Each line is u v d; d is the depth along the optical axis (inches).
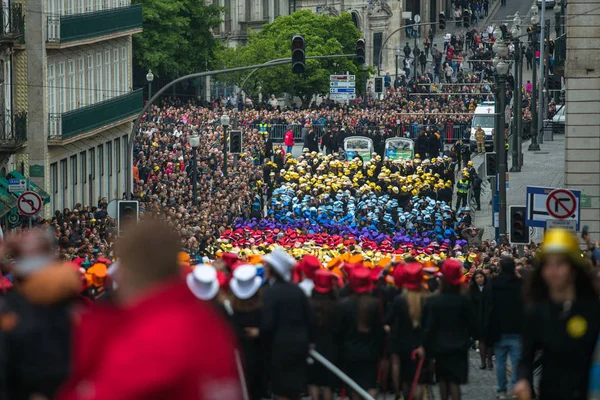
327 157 6363.2
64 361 1005.2
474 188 5930.1
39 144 4805.6
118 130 5930.1
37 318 1003.9
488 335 1785.2
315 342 1389.0
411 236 4655.5
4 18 4520.2
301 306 1378.0
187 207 4817.9
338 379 1517.0
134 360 521.3
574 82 3703.3
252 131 7303.2
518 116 6619.1
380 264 1956.2
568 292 935.7
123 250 555.8
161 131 6811.0
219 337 530.9
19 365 1000.2
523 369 948.0
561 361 941.2
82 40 5191.9
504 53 4362.7
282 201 5418.3
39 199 3169.3
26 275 1009.5
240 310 1429.6
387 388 1668.3
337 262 1854.1
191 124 7337.6
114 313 551.8
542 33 7534.5
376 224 4985.2
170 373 519.2
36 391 999.0
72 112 5044.3
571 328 930.7
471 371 2130.9
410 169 6156.5
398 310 1536.7
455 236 4766.2
